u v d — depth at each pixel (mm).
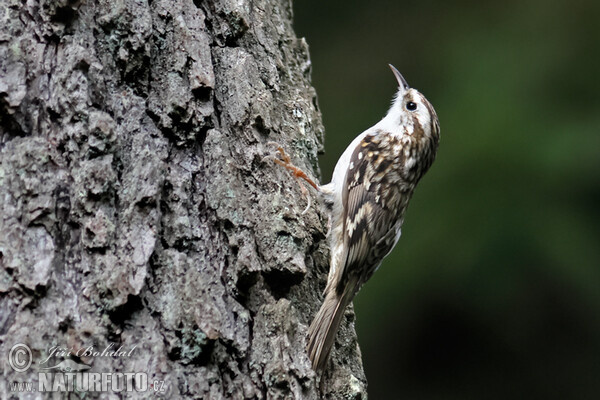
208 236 4508
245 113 5043
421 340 11102
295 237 4867
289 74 6074
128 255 4145
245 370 4371
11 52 4250
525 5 11914
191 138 4664
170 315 4148
